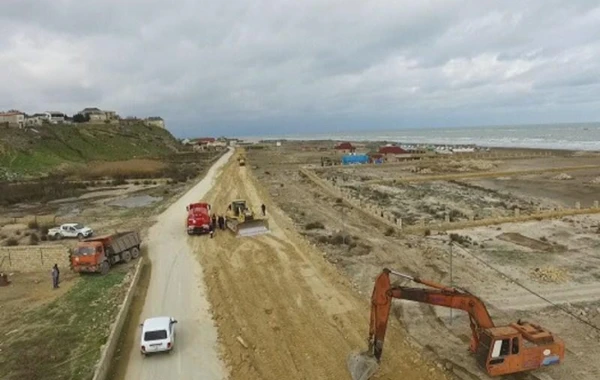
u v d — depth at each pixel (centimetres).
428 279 2770
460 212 4862
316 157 13425
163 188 7388
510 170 8462
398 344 1986
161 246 3612
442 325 2175
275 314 2289
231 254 3312
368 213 4653
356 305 2378
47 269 3105
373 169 9312
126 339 2077
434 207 5219
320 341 2011
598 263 3003
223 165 11125
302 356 1894
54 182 7700
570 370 1772
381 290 1706
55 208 5744
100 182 8088
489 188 6625
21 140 10788
